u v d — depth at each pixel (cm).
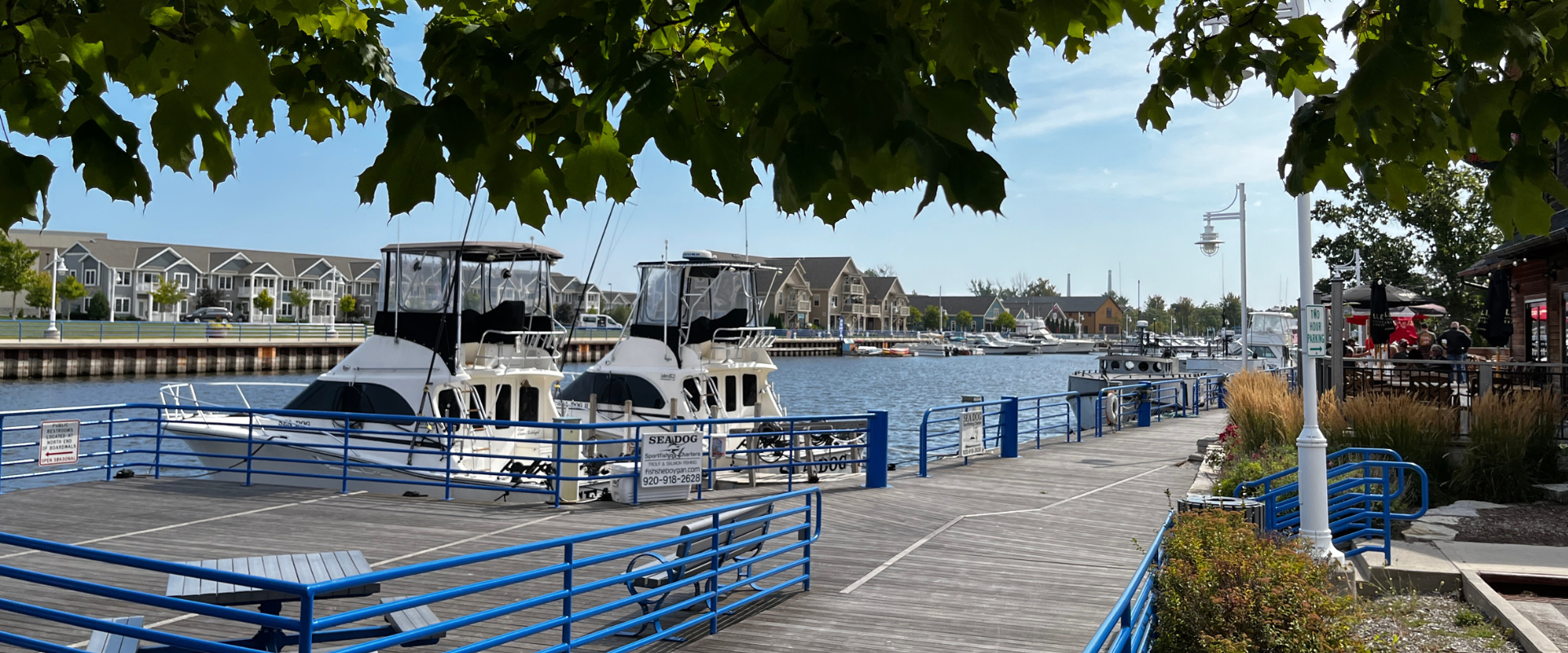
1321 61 369
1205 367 3684
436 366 1447
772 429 1822
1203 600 675
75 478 2131
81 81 224
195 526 1120
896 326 14400
